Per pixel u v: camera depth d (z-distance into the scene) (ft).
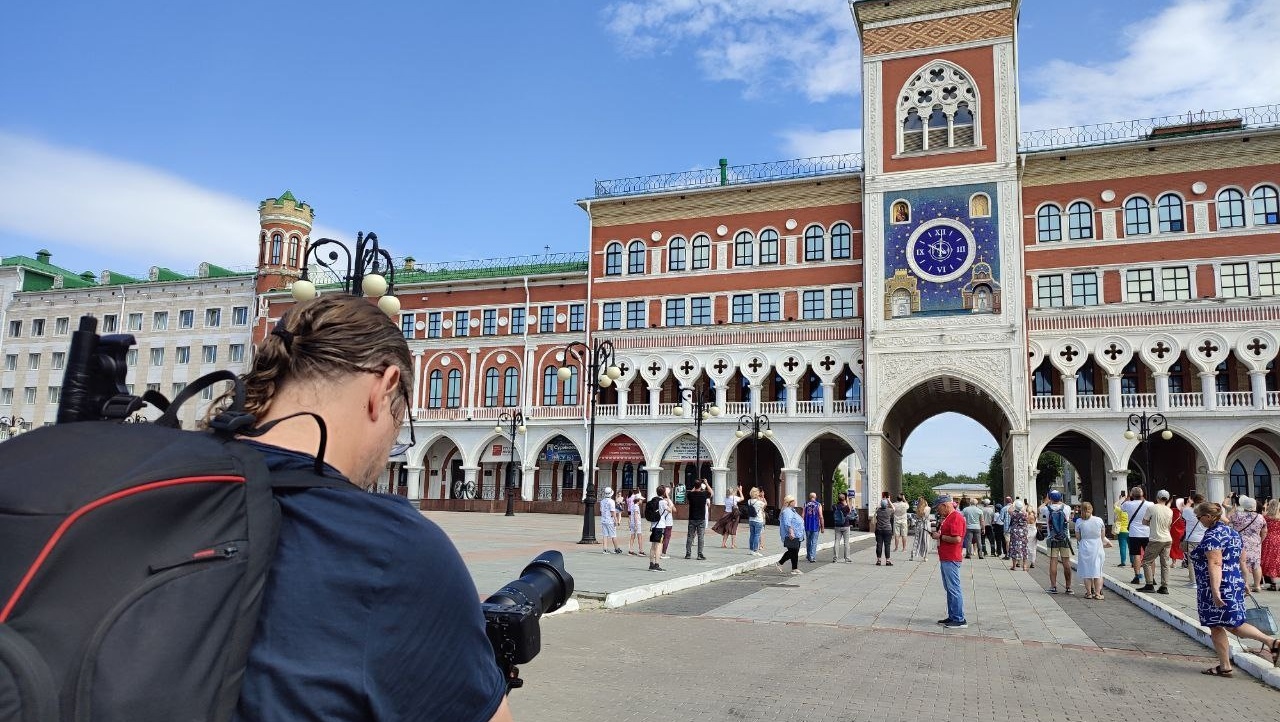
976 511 94.63
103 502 3.89
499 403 173.17
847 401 145.59
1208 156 134.00
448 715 4.84
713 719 23.97
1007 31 141.28
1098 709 26.30
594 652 32.86
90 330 5.51
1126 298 134.72
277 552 4.64
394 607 4.65
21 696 3.48
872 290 142.92
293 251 200.54
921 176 142.72
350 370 5.89
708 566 67.41
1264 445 131.95
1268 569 59.47
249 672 4.37
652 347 160.56
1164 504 56.49
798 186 156.04
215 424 5.14
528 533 100.42
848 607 48.75
